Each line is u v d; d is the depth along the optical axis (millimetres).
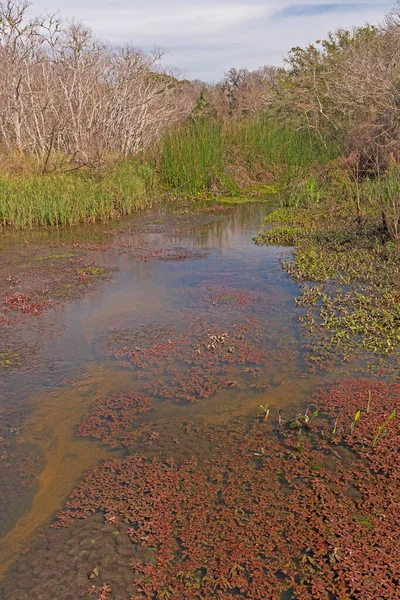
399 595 2496
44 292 6930
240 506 3119
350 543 2809
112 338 5477
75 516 3113
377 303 6102
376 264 7574
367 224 9719
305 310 6102
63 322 5934
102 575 2719
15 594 2623
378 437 3664
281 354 5035
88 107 17172
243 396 4320
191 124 16141
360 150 13992
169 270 7867
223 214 12273
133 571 2738
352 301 6215
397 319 5613
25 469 3545
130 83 17844
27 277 7594
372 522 2941
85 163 13617
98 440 3828
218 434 3826
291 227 10320
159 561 2783
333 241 8930
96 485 3361
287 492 3217
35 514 3148
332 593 2545
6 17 14852
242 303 6379
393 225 8812
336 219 10820
